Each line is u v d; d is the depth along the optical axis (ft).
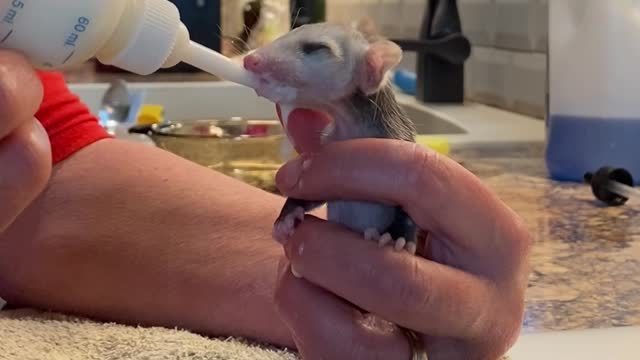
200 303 1.16
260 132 2.08
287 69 0.83
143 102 2.75
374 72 0.83
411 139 0.89
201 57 0.83
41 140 0.73
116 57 0.80
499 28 2.82
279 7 3.32
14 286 1.20
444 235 0.83
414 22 3.42
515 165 2.04
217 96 3.12
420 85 2.91
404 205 0.80
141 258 1.18
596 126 1.82
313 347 0.84
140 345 0.99
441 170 0.80
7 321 1.09
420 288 0.78
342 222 0.82
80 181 1.21
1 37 0.73
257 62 0.84
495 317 0.84
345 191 0.79
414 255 0.80
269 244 1.19
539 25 2.57
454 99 2.91
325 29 0.86
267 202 1.26
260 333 1.12
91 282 1.18
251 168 1.83
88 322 1.11
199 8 3.79
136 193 1.21
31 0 0.72
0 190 0.72
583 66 1.82
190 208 1.22
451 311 0.80
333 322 0.83
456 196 0.80
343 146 0.80
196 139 1.85
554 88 1.87
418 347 0.84
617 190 1.65
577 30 1.82
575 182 1.87
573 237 1.42
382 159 0.79
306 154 0.83
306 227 0.81
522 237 0.86
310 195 0.81
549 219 1.54
